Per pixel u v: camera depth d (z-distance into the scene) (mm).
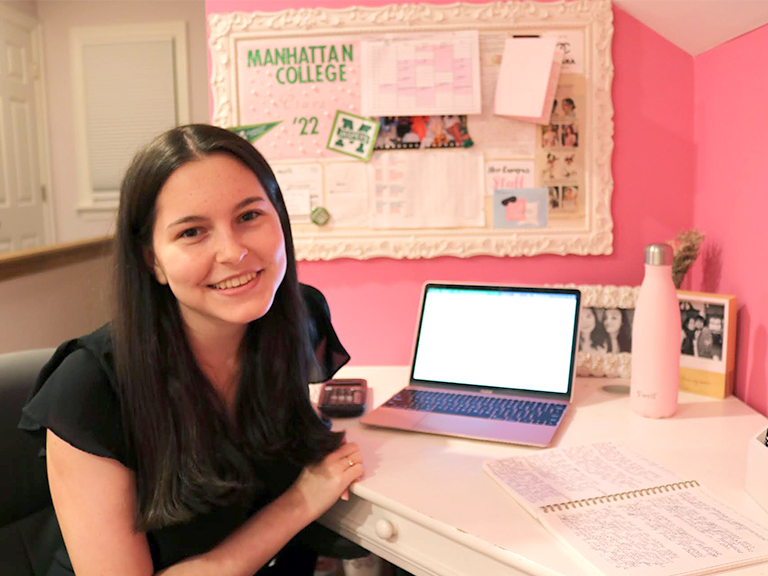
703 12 1160
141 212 805
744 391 1189
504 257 1415
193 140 805
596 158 1362
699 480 860
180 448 842
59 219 4375
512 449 995
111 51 4184
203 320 876
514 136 1373
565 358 1179
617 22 1339
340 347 1192
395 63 1367
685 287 1425
